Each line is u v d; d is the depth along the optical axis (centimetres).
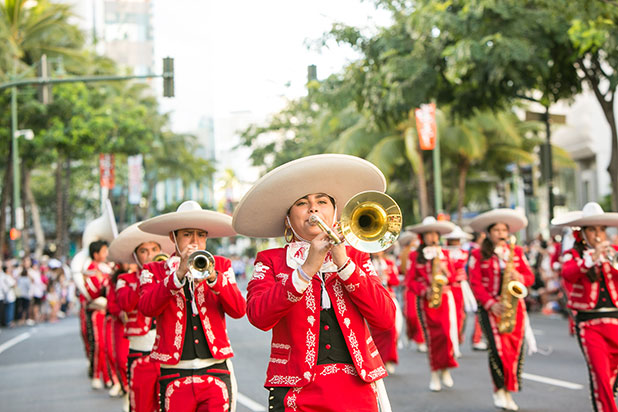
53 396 1067
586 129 3759
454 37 1578
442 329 975
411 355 1326
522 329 836
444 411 841
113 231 1002
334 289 385
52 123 3472
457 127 2945
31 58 3600
